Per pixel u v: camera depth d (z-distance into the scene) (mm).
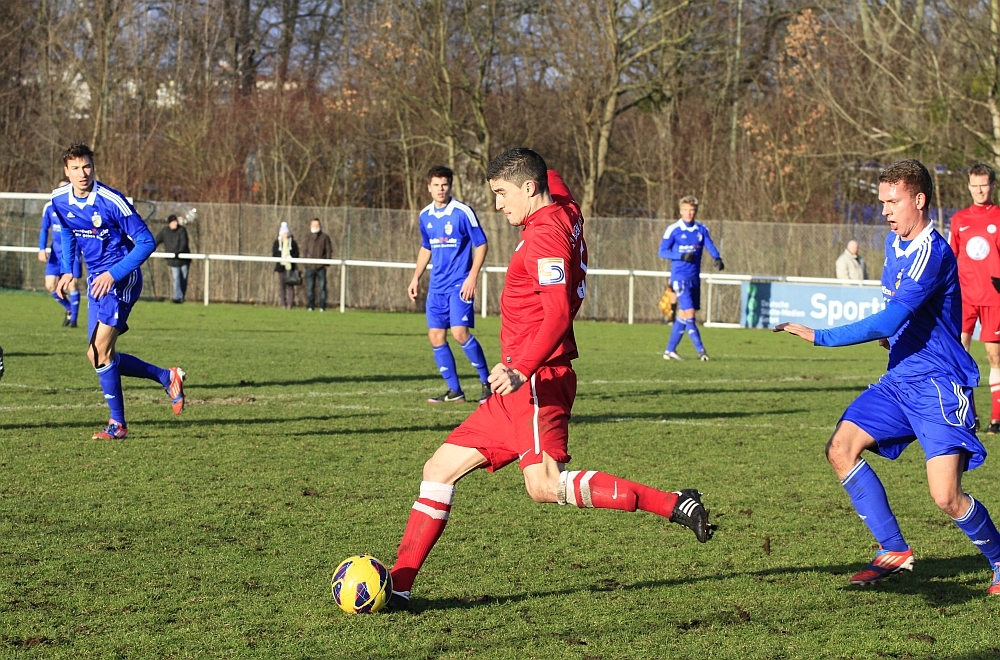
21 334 22406
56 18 47062
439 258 14555
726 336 29656
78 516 8000
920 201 6422
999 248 12875
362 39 43594
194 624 5754
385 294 38344
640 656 5402
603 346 25281
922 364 6531
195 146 45656
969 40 33719
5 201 38062
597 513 8453
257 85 51469
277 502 8602
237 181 44750
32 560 6871
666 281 36531
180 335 23938
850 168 40250
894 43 38688
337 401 14383
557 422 5930
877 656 5457
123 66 45938
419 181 46094
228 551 7184
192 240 38719
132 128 46156
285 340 23531
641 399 15375
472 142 44344
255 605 6102
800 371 19891
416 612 6051
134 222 10852
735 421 13383
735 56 47188
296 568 6828
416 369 18469
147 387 15375
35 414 12602
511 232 37344
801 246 36125
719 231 36531
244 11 56719
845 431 6668
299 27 57156
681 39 40281
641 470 10234
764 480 9836
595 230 37219
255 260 35281
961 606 6320
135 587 6379
